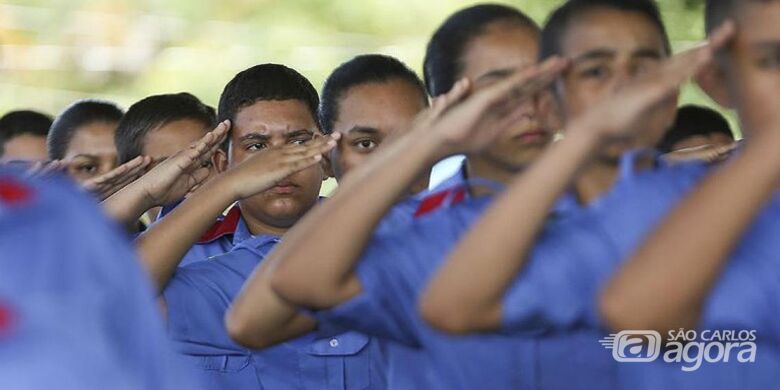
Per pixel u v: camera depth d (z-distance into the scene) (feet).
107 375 17.44
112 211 30.04
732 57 19.89
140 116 37.52
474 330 19.67
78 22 85.15
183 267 31.55
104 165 40.42
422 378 23.43
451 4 76.13
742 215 18.06
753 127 19.86
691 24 65.16
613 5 22.48
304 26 78.38
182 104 37.81
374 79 32.09
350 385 30.96
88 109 40.86
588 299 20.40
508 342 22.57
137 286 18.33
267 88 33.50
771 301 20.34
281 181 29.60
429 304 19.44
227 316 23.61
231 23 81.10
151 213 40.34
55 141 40.83
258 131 33.19
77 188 18.84
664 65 19.15
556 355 22.52
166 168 30.35
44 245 17.81
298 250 21.18
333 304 21.47
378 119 31.76
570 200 22.20
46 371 17.13
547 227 20.88
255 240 31.83
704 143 34.91
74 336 17.42
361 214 20.81
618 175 22.06
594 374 22.44
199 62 81.20
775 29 19.51
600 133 18.84
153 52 83.20
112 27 84.07
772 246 20.33
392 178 20.66
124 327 18.04
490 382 22.67
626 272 18.25
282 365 30.99
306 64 77.30
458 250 19.34
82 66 84.33
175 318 30.94
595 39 22.27
